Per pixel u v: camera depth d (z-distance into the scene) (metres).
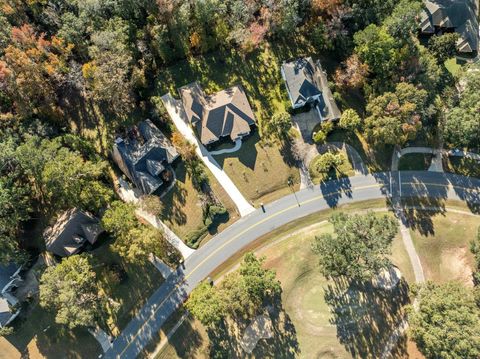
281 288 64.19
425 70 61.31
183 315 64.06
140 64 63.78
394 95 58.09
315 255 65.12
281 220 66.12
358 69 60.81
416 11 56.75
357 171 66.50
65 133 64.12
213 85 66.38
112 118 65.81
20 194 57.56
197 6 58.84
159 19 60.97
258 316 64.06
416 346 62.53
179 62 66.50
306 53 67.00
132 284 64.12
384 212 66.31
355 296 64.56
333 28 61.25
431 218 66.12
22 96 57.69
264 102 66.50
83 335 63.25
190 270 64.94
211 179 65.56
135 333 63.62
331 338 63.66
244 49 65.00
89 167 58.69
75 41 59.84
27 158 55.50
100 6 59.72
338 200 66.56
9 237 58.16
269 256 65.38
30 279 63.09
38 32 62.19
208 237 65.38
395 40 59.03
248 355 63.34
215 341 63.62
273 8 61.03
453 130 60.72
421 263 65.06
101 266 63.50
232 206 65.75
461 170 66.38
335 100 65.88
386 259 56.28
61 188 56.75
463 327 52.00
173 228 65.00
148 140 63.50
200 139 65.06
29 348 62.59
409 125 58.06
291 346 63.59
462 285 62.88
